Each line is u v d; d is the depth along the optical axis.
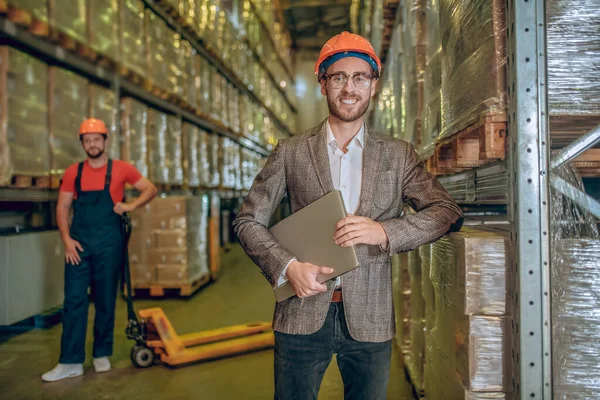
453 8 2.13
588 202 1.63
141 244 5.78
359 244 1.43
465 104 1.97
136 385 3.15
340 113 1.43
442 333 2.09
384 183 1.45
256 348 3.84
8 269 3.98
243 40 10.67
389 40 5.06
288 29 17.61
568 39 1.63
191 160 8.02
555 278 1.62
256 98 12.77
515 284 1.64
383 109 6.07
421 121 3.14
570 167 1.66
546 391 1.60
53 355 3.74
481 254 1.70
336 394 2.99
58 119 4.30
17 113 3.76
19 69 3.79
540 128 1.60
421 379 2.81
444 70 2.33
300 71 19.56
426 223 1.37
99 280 3.36
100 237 3.31
